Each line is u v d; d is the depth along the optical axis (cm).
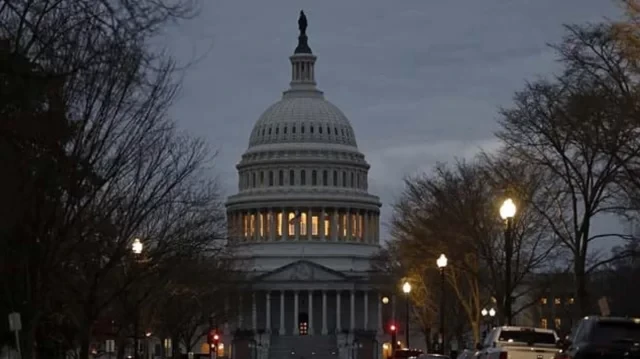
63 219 5984
